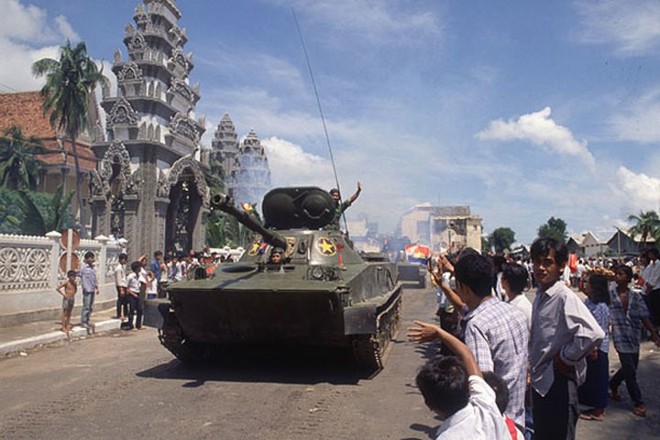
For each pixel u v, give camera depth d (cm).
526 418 405
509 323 350
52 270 1455
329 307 779
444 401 264
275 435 569
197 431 580
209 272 889
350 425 605
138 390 754
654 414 659
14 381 809
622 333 668
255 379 823
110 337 1264
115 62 2517
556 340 395
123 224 2436
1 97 4528
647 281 1230
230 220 3903
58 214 2466
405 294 2477
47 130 4272
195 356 923
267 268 897
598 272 638
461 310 438
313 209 1049
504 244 8456
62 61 3116
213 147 5050
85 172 4103
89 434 569
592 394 630
